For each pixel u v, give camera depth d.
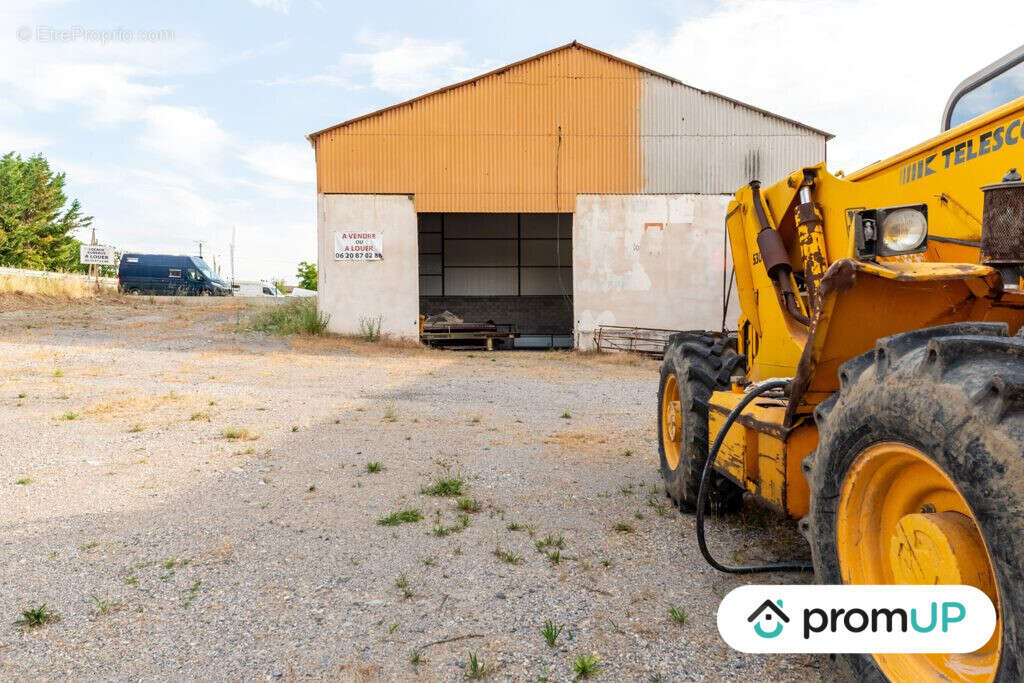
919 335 2.03
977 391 1.69
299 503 4.66
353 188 19.42
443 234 26.58
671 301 19.75
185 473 5.38
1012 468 1.57
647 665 2.63
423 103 19.45
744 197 4.24
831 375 2.71
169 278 36.28
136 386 10.02
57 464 5.58
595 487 5.16
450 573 3.50
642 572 3.53
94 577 3.43
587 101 19.66
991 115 2.71
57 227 46.97
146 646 2.77
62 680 2.52
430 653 2.72
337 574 3.48
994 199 2.34
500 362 16.19
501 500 4.79
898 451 2.00
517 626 2.94
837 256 3.56
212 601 3.18
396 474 5.46
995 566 1.62
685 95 19.69
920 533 1.93
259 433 7.00
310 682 2.51
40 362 12.18
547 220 26.75
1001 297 2.40
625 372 14.72
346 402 9.29
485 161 19.58
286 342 17.75
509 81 19.58
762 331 4.09
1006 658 1.59
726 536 4.07
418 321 19.64
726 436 3.65
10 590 3.27
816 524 2.37
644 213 19.69
